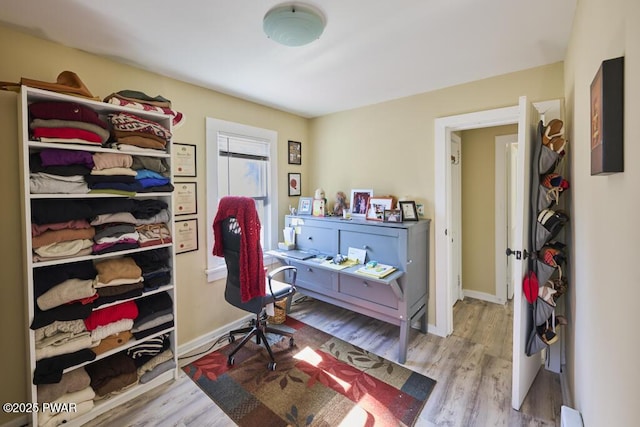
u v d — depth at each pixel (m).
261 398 1.91
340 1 1.40
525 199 1.77
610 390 0.94
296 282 3.11
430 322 2.79
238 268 2.21
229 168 2.88
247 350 2.48
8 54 1.63
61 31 1.66
